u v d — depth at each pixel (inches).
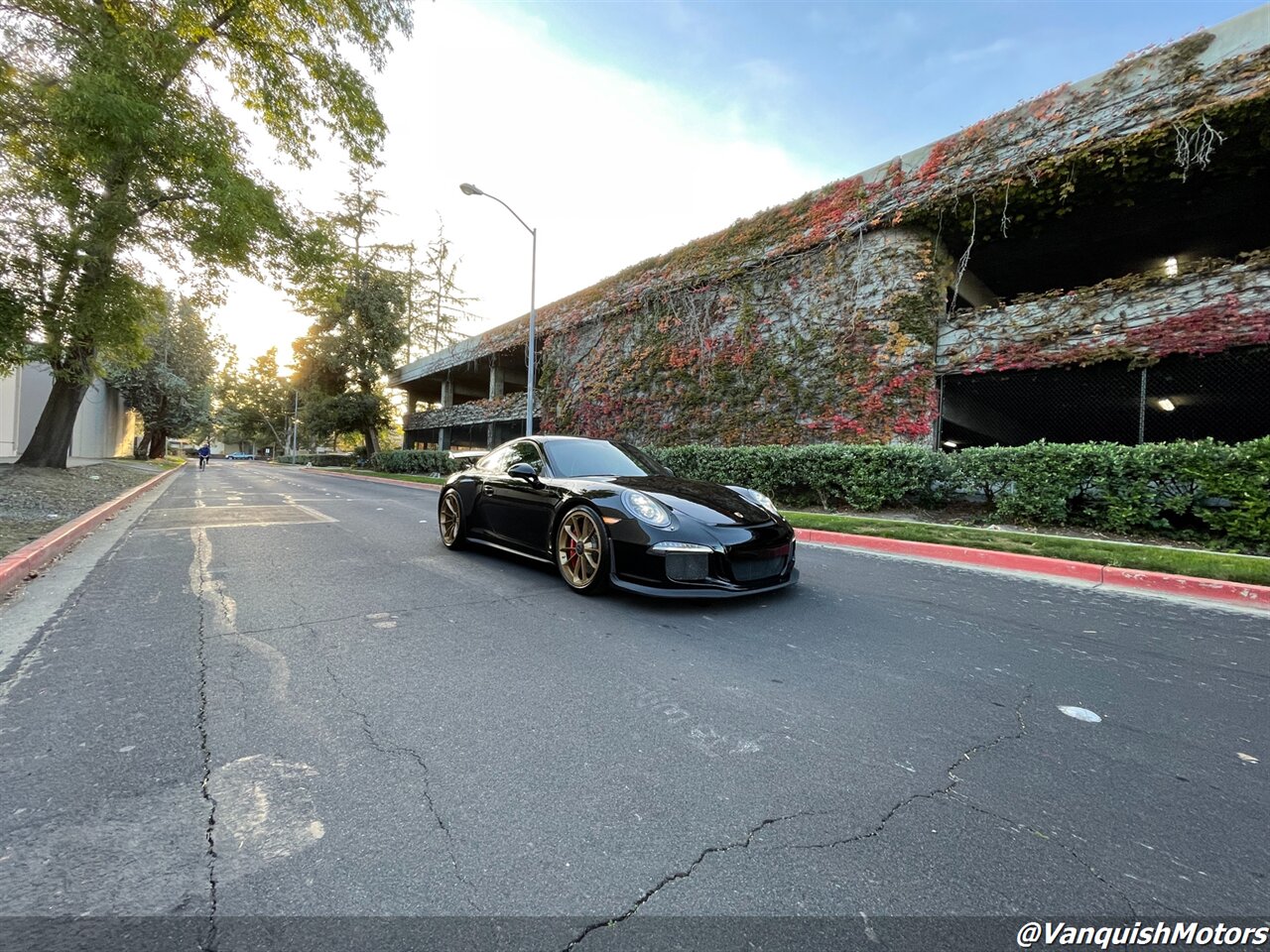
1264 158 312.8
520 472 189.2
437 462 980.6
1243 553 221.5
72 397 549.6
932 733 91.1
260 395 2554.1
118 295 404.8
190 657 118.2
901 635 139.5
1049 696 105.5
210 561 215.2
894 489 335.0
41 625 138.7
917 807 71.6
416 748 84.4
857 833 66.4
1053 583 197.5
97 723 90.0
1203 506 239.5
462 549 242.8
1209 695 106.9
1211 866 61.7
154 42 336.2
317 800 71.4
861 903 56.0
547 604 160.2
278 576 191.8
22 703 96.6
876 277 422.0
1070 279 503.5
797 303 474.0
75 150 317.1
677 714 96.2
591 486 175.0
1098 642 136.7
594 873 59.9
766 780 77.2
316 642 128.3
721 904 55.7
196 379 1469.0
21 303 361.4
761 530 160.9
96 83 296.7
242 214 373.1
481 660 118.6
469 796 72.7
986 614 159.0
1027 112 354.9
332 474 1093.1
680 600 166.1
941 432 409.7
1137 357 324.2
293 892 56.6
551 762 81.1
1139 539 254.7
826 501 374.0
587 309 698.2
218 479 850.1
